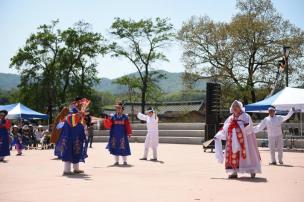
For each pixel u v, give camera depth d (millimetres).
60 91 48625
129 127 13961
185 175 10812
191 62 43750
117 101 14086
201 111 62688
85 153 11242
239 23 40625
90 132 25859
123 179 9875
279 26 41250
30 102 48156
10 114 28594
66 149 10844
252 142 10289
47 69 47625
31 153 20656
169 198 7184
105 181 9484
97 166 13289
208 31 43000
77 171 11141
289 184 9102
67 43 47312
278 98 21922
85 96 49219
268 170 12352
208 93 24406
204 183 9211
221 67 42031
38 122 44344
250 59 41656
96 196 7383
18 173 11125
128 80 47594
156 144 16078
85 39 47219
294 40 40219
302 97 21328
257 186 8766
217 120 24344
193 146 27734
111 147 13805
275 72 40812
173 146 27750
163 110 66312
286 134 26750
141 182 9336
